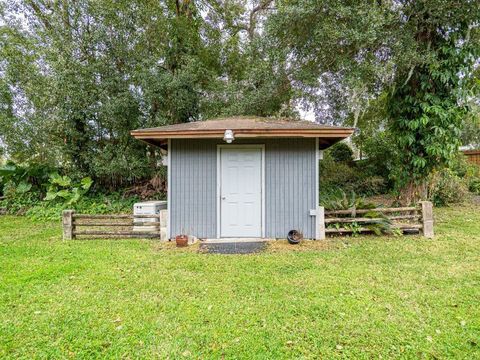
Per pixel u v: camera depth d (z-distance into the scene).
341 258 4.96
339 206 6.71
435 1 6.34
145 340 2.69
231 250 5.55
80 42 9.59
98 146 10.43
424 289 3.70
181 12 12.56
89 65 9.45
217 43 13.34
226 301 3.43
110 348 2.57
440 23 6.74
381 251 5.32
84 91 9.41
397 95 7.67
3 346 2.60
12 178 10.50
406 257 4.96
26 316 3.09
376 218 6.46
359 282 3.93
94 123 10.05
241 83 10.38
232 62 13.47
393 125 8.00
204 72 11.63
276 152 6.45
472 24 6.74
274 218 6.46
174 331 2.82
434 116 7.17
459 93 7.08
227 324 2.94
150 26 10.66
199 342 2.66
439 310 3.17
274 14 7.96
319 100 10.86
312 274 4.23
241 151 6.48
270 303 3.36
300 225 6.42
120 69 10.14
